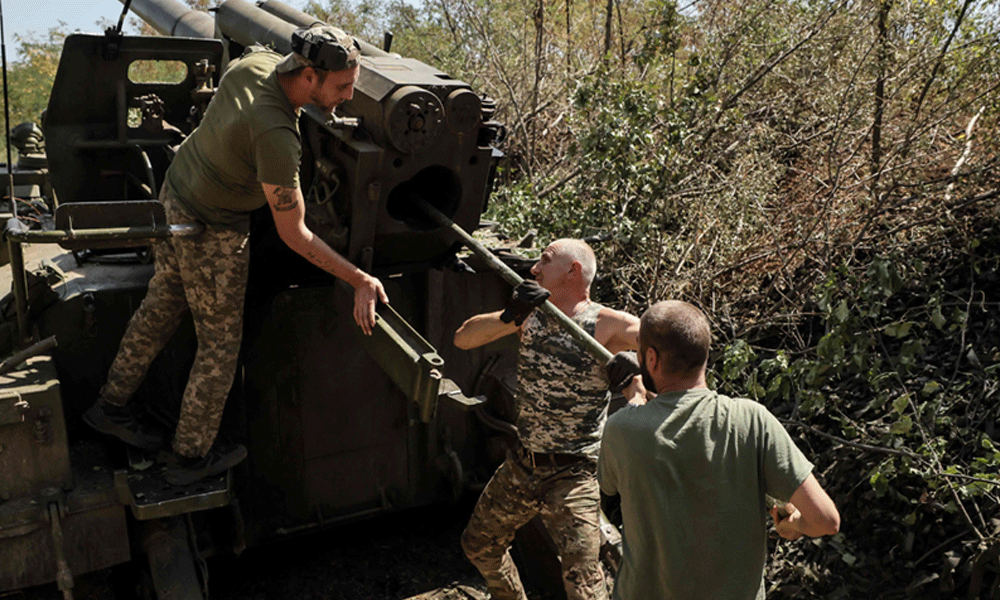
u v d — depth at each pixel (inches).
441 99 113.1
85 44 146.4
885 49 201.0
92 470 122.7
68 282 131.3
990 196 173.2
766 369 152.8
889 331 142.1
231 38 171.9
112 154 160.7
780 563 135.6
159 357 131.7
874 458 137.2
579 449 104.0
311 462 141.6
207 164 109.2
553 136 282.7
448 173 121.5
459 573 145.0
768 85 230.4
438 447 149.9
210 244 113.3
